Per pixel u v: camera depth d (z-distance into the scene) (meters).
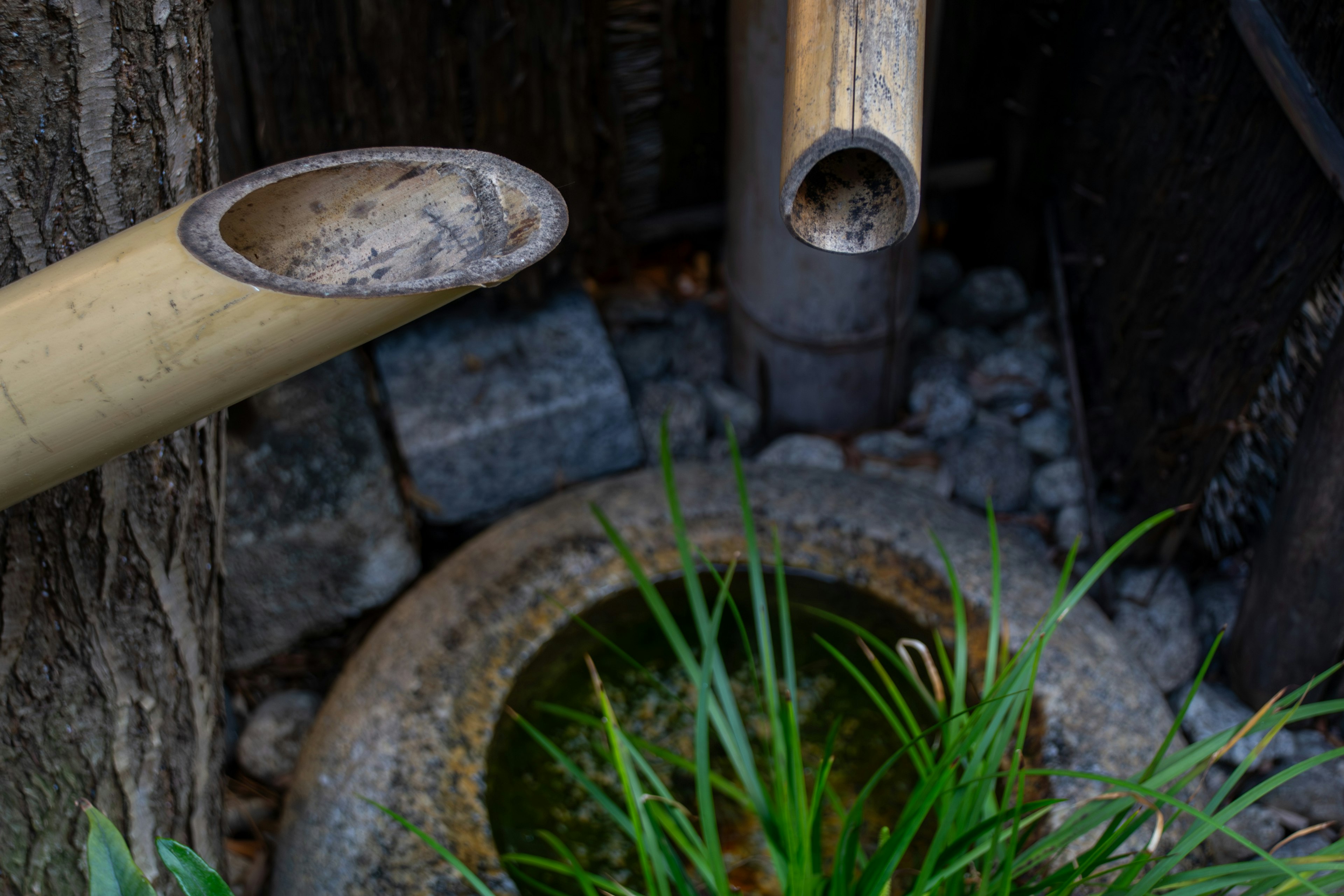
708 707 0.92
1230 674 1.26
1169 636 1.27
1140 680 1.08
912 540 1.20
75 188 0.70
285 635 1.32
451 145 1.35
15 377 0.58
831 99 0.59
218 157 0.79
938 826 0.89
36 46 0.66
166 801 0.88
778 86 1.19
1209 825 0.78
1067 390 1.59
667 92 1.47
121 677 0.82
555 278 1.53
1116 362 1.39
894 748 1.09
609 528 0.98
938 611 1.16
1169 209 1.23
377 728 1.04
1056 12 1.43
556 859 1.02
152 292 0.57
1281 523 1.10
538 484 1.44
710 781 0.90
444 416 1.37
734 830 1.05
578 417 1.41
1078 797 0.98
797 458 1.48
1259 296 1.08
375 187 0.61
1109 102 1.35
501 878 0.97
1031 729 1.03
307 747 1.05
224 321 0.57
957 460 1.50
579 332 1.47
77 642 0.79
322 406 1.33
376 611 1.36
